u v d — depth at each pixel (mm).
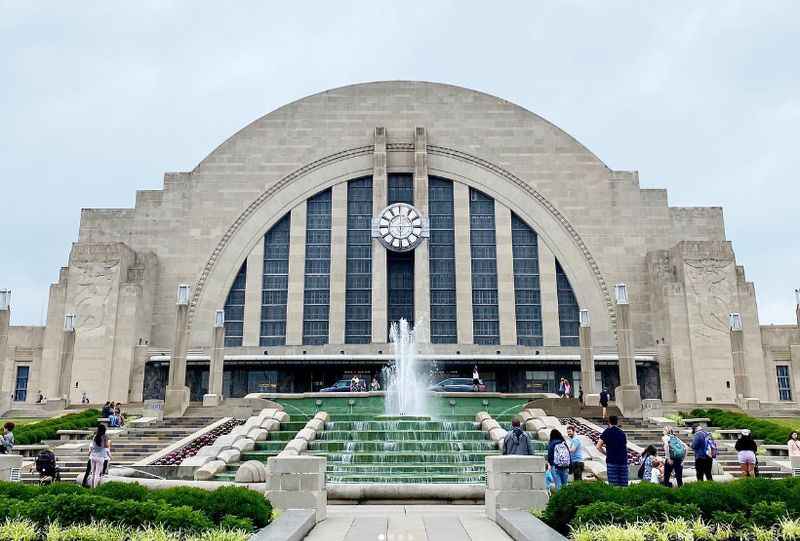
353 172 58938
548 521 13820
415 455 24484
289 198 58500
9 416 43438
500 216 58125
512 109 60500
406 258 57281
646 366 53094
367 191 58875
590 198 58625
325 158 59125
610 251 57562
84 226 58062
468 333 54781
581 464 19000
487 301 56281
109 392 50969
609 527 11992
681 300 53281
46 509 12344
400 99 60594
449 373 52938
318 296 56188
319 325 55500
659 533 11906
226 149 59438
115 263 53438
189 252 57500
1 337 41594
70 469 25109
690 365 52062
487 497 16219
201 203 58375
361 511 17531
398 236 56125
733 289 53062
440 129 59938
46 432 32750
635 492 13406
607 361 52438
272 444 27016
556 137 59875
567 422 34344
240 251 57531
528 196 58688
